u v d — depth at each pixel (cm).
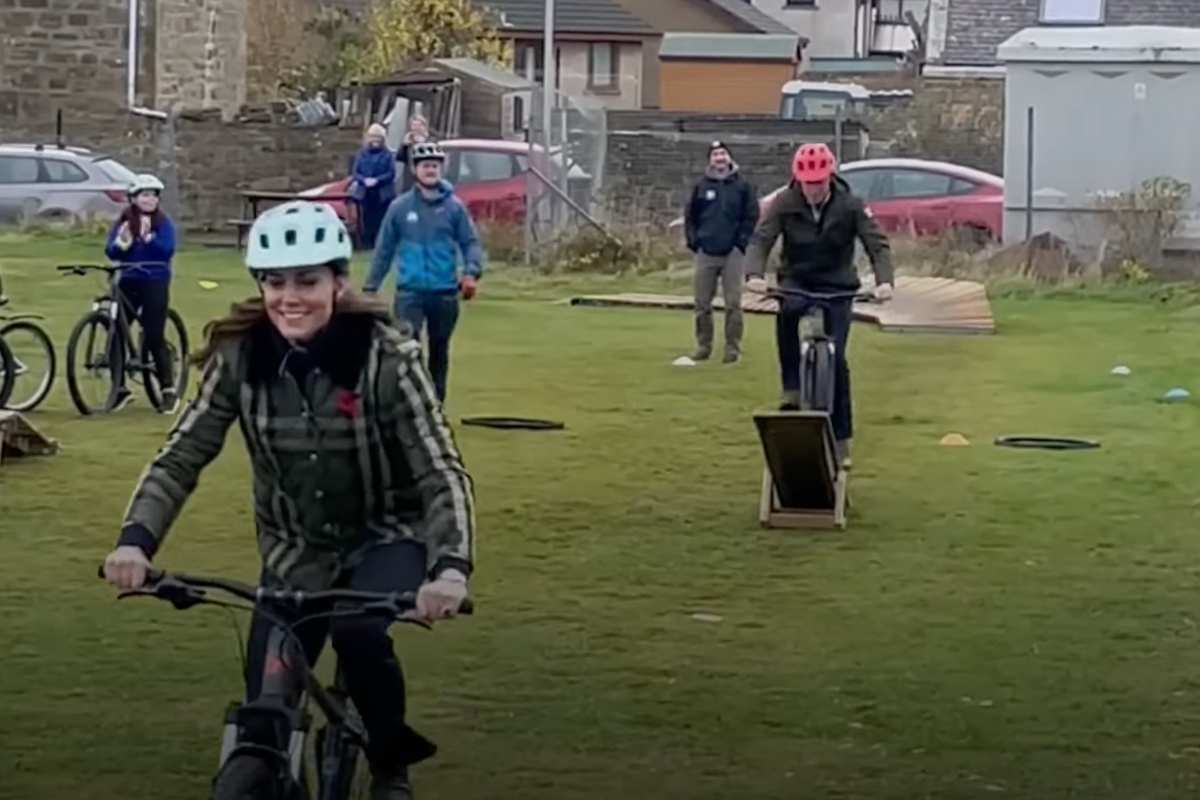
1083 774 1075
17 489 1841
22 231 4562
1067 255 4081
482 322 3359
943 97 6600
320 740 741
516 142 5012
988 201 4309
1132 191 4191
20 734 1117
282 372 726
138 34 5544
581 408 2409
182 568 1519
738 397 2522
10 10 5484
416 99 6003
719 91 9369
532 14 9269
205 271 4038
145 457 2020
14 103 5494
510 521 1731
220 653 1294
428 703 1189
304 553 759
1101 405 2506
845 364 1834
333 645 754
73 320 3108
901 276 3888
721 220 2841
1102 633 1381
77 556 1572
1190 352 3067
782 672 1269
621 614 1413
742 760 1091
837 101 6962
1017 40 4253
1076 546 1669
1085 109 4222
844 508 1741
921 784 1053
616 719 1162
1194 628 1398
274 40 6731
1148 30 4297
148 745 1101
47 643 1314
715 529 1714
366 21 7525
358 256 4288
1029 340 3234
